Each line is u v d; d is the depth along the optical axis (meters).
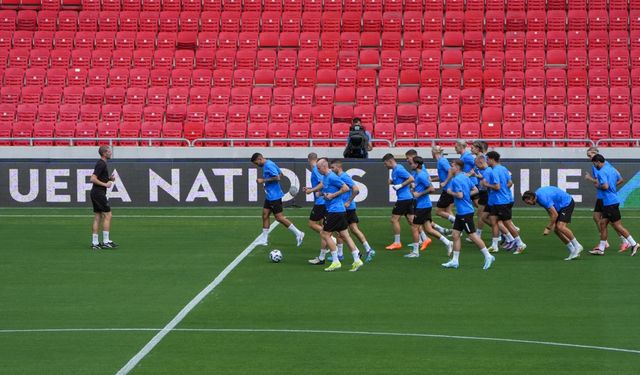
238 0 106.62
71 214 77.81
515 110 92.56
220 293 47.31
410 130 90.75
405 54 99.75
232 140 81.75
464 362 34.47
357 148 80.62
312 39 102.44
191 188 81.69
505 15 104.31
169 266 54.94
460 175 53.69
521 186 80.31
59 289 48.56
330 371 33.28
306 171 81.25
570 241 56.75
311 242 63.91
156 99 95.62
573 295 46.72
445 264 54.56
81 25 104.81
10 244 63.31
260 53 100.50
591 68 98.56
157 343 37.28
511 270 53.62
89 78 98.12
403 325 40.44
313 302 45.19
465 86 96.75
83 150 84.12
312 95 95.50
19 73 98.38
